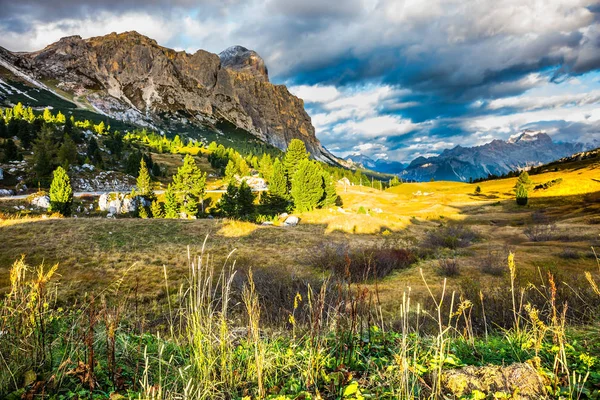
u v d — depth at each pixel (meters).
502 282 13.68
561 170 121.25
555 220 54.22
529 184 73.88
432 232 41.56
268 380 3.45
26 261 23.84
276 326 5.65
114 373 3.33
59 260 24.64
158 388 2.88
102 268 23.53
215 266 22.95
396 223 48.94
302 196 60.81
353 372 3.51
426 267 23.12
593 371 3.39
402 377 2.91
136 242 30.06
